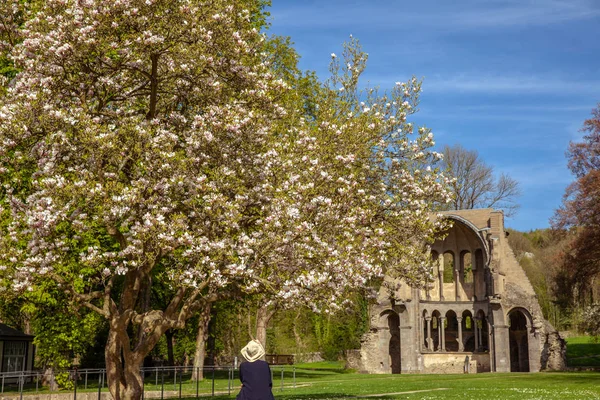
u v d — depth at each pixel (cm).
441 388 3644
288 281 1964
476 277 6462
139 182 1959
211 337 5919
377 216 2848
